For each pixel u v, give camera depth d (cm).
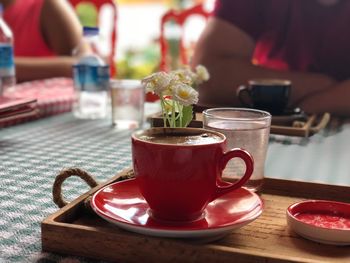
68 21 132
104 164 50
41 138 62
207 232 29
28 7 135
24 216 36
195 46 100
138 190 37
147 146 30
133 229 29
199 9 125
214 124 40
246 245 31
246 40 97
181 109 40
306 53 104
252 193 36
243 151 32
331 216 35
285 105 69
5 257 29
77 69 78
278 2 103
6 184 43
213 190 32
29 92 85
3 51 76
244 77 91
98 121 74
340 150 57
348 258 29
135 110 70
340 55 103
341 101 84
